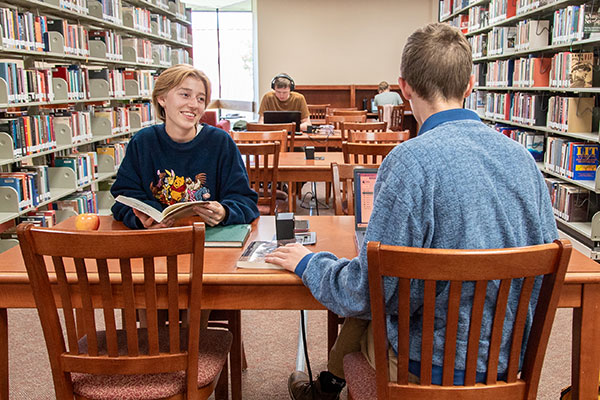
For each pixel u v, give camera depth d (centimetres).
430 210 109
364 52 1018
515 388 119
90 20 518
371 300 111
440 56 116
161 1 675
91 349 129
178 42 749
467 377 116
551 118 469
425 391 116
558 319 287
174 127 194
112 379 138
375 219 112
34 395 217
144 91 618
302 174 362
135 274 138
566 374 231
